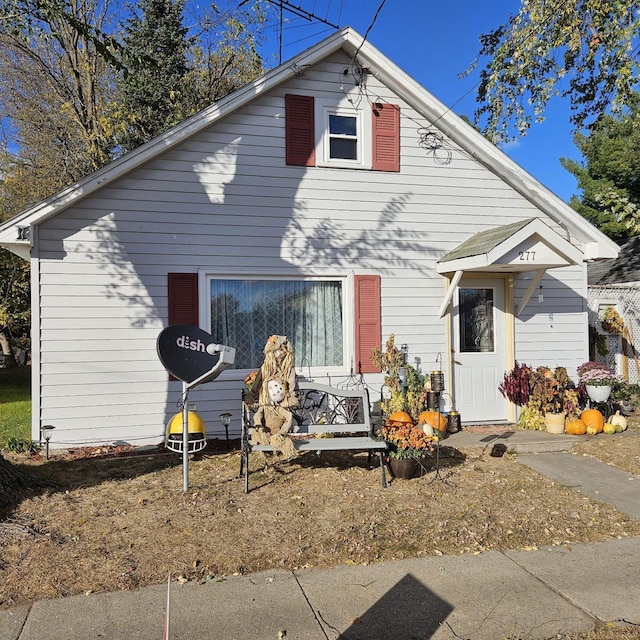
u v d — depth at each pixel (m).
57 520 4.50
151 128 17.25
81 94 17.17
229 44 17.58
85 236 7.14
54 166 17.25
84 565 3.74
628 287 12.08
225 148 7.62
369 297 8.12
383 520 4.58
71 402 7.07
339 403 6.63
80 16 15.56
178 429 6.36
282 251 7.83
